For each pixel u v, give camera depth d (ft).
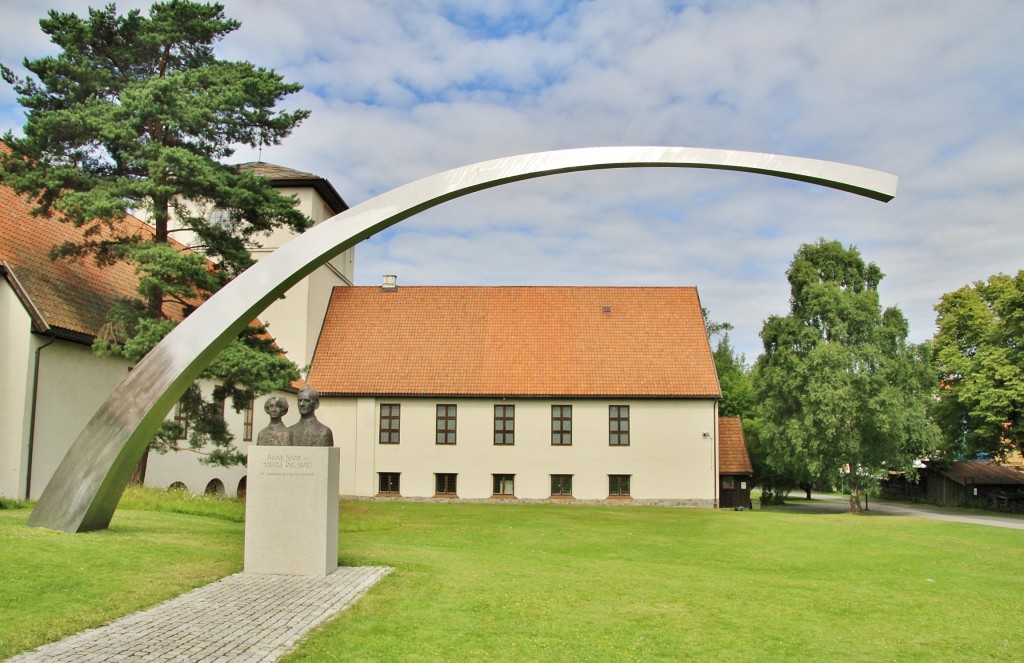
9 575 33.24
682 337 130.62
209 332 41.83
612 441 122.62
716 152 43.34
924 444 119.24
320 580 38.42
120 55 67.41
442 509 103.76
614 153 43.29
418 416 123.75
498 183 43.29
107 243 67.10
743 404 198.49
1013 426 140.77
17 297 65.57
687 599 40.40
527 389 123.03
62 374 69.05
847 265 124.16
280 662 25.63
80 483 42.78
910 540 76.23
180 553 41.22
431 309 135.74
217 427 70.18
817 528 84.64
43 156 63.21
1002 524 110.01
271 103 69.36
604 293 138.00
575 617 34.60
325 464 39.93
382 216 42.55
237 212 70.03
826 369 114.73
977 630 37.78
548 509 106.52
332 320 134.31
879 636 35.40
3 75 64.34
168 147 63.31
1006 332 140.97
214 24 69.00
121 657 25.13
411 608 33.94
